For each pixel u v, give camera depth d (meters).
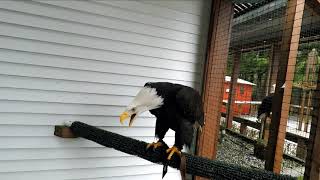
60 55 2.92
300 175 3.63
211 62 3.56
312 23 3.49
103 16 3.09
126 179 3.45
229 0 3.57
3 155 2.77
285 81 2.30
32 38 2.77
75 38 2.98
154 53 3.40
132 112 1.95
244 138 6.00
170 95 1.97
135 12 3.25
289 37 2.31
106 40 3.13
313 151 1.94
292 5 2.31
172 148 1.95
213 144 3.42
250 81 6.00
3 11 2.62
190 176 3.60
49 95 2.91
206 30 3.66
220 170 1.76
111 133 2.50
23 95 2.79
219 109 3.43
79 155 3.16
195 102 1.99
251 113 6.15
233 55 5.79
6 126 2.75
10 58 2.70
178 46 3.53
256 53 5.67
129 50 3.26
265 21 4.14
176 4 3.46
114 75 3.22
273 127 2.37
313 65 3.62
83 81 3.06
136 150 2.17
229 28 3.59
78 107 3.07
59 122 2.99
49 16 2.83
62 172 3.09
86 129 2.73
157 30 3.39
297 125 3.76
